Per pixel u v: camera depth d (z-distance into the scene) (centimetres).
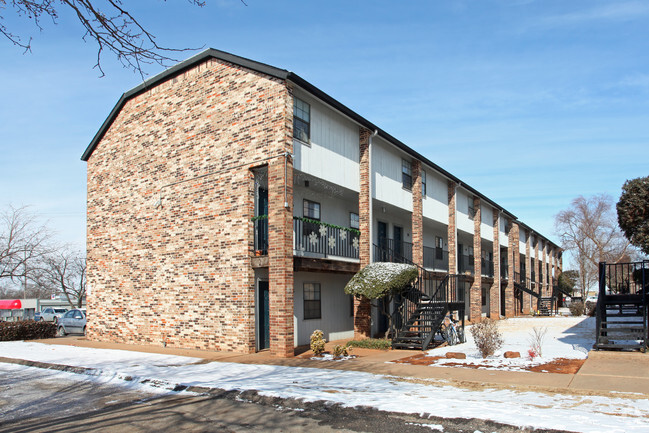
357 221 1953
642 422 599
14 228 3216
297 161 1397
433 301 1791
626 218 1241
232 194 1419
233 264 1392
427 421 644
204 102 1528
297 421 673
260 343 1400
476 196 2786
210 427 654
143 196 1691
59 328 2269
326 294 1736
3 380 1054
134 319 1670
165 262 1586
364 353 1348
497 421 609
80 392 905
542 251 4947
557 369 998
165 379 952
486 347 1187
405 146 1922
